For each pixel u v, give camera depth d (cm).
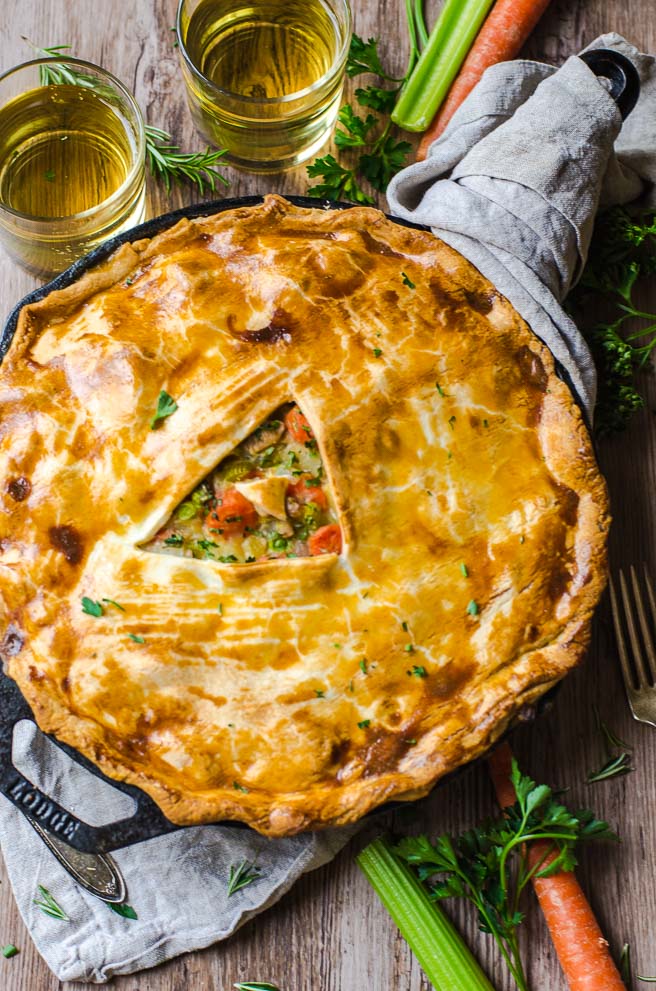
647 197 89
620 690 86
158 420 75
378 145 89
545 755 85
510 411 78
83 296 78
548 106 82
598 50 83
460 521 76
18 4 91
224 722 74
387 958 83
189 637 74
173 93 91
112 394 75
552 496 77
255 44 87
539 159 81
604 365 85
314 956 83
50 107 84
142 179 85
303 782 74
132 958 82
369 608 75
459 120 85
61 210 87
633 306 90
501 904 81
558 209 81
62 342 77
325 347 76
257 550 75
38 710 74
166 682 74
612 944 84
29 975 83
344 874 84
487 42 89
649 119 88
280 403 75
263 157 89
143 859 83
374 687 75
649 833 85
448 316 78
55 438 75
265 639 74
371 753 75
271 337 76
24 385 76
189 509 74
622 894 84
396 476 75
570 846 81
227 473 75
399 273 79
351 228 79
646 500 88
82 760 75
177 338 76
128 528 74
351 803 74
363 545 75
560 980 83
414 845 81
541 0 89
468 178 82
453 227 81
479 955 83
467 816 85
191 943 83
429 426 76
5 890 83
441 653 75
